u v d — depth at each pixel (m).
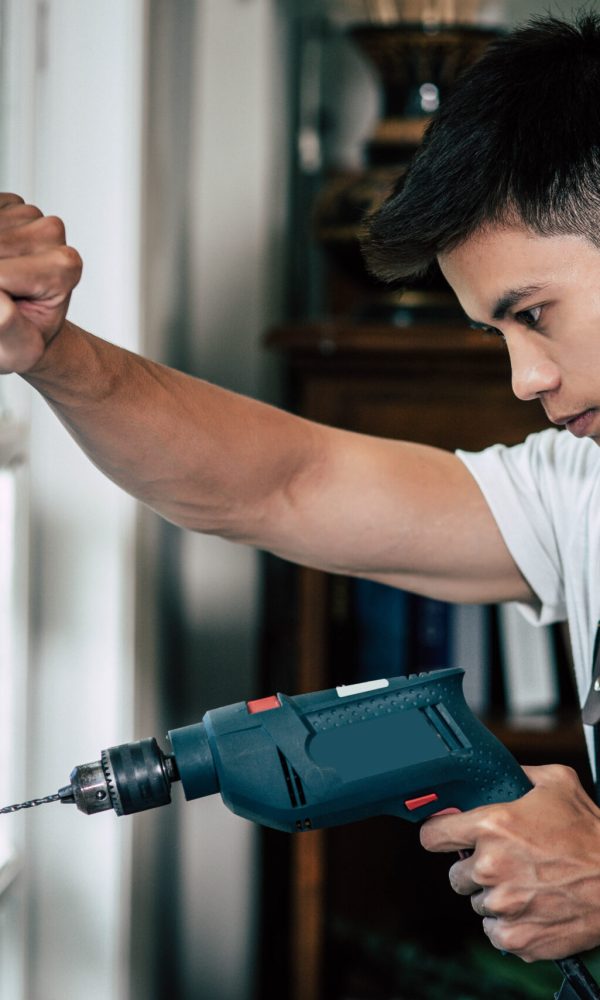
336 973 2.54
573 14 1.16
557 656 2.47
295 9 2.76
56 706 1.82
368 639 2.41
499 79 1.06
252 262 2.63
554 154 1.02
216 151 2.61
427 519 1.37
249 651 2.68
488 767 1.17
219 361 2.65
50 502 1.81
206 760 1.12
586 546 1.32
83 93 1.81
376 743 1.15
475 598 1.44
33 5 1.64
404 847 2.78
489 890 1.16
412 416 2.30
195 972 2.69
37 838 1.82
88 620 1.82
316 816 1.14
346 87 2.78
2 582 1.63
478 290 1.08
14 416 1.64
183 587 2.56
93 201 1.83
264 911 2.62
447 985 2.43
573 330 1.05
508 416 2.29
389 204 1.10
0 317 0.88
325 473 1.35
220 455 1.25
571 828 1.17
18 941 1.69
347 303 2.75
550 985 2.34
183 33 2.36
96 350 1.13
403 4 2.41
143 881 2.06
